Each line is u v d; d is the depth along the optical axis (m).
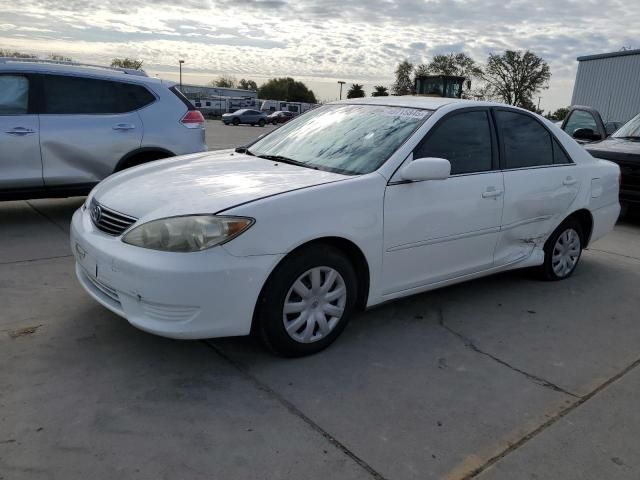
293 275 3.07
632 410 2.93
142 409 2.70
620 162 7.70
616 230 7.55
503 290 4.72
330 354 3.37
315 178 3.37
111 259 2.98
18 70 5.72
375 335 3.68
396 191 3.46
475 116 4.11
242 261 2.87
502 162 4.20
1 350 3.19
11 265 4.65
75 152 5.95
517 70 59.25
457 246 3.92
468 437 2.63
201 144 6.79
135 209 3.13
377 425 2.69
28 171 5.74
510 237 4.33
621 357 3.56
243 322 2.96
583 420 2.82
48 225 6.05
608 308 4.42
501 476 2.38
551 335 3.85
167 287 2.80
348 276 3.33
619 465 2.48
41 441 2.42
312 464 2.38
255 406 2.78
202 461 2.36
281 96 102.81
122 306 3.02
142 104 6.39
